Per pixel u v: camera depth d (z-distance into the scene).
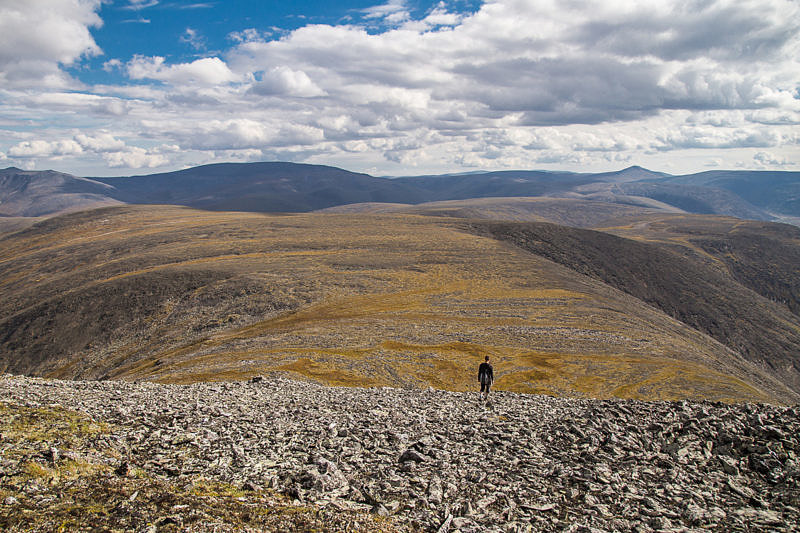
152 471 11.87
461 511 10.88
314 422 17.81
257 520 9.40
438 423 18.56
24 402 16.41
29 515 8.52
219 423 16.67
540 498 11.80
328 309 98.00
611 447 15.14
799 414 16.56
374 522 9.91
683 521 10.86
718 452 14.69
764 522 10.71
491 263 141.62
